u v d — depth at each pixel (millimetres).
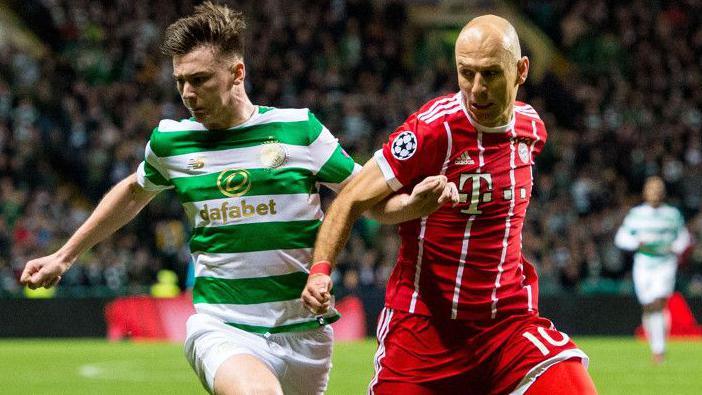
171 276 45438
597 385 27812
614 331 45031
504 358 11516
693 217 52875
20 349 39625
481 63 10727
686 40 63656
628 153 54688
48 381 28781
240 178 11500
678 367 32750
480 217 11430
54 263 12016
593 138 54969
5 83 53656
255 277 11508
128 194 12266
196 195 11617
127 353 38031
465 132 11250
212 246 11617
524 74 11219
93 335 44094
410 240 11625
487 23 10859
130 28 57906
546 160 54062
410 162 11164
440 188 10633
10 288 44344
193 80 11156
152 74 56156
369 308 44562
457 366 11562
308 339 11734
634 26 64250
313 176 11727
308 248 11633
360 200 11195
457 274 11469
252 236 11469
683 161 55562
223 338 11422
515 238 11648
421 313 11586
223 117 11523
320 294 10789
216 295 11625
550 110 58906
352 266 45438
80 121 52125
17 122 51188
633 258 48375
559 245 47875
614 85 60125
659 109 59219
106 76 56094
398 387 11750
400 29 61531
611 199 52094
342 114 53781
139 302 44250
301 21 58938
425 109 11422
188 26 11125
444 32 67438
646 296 34375
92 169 50781
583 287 46531
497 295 11508
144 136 51969
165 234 46625
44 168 49531
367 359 35031
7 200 46469
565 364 11312
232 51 11289
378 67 58438
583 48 63812
